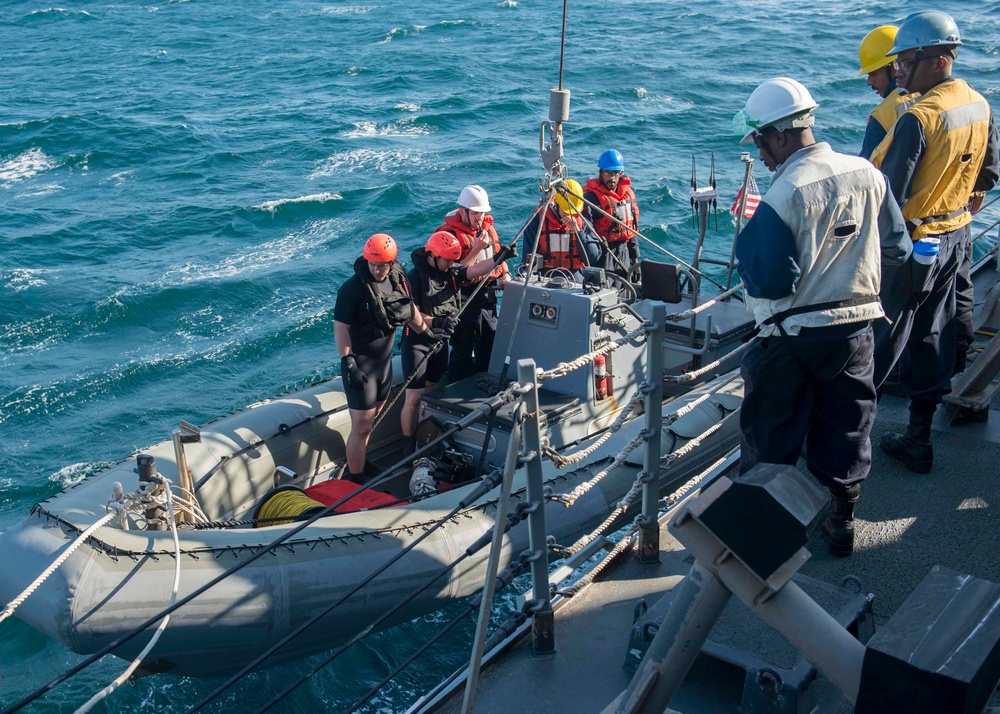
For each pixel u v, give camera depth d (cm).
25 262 1554
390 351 579
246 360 1172
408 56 3625
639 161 2034
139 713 514
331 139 2412
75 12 5216
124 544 423
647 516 316
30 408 1048
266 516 507
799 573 310
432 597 458
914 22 335
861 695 141
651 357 292
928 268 326
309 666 531
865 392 290
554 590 305
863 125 2328
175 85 3256
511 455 227
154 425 1009
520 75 3186
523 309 575
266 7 5325
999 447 393
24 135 2478
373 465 608
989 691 141
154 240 1683
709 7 4872
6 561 427
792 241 263
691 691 252
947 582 151
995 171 373
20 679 555
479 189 618
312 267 1507
